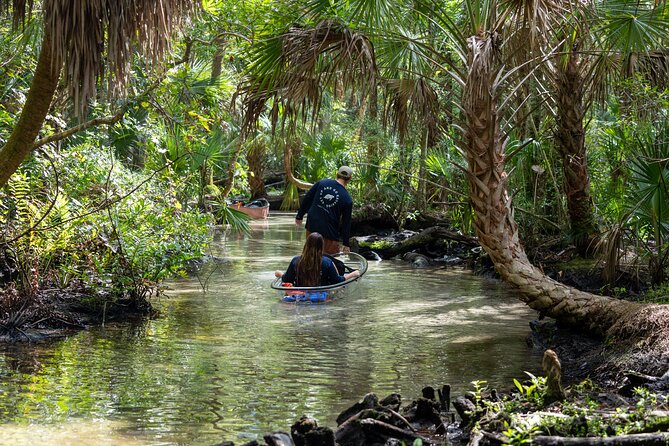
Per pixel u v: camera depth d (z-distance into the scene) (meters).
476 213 7.78
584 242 11.85
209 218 10.84
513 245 7.75
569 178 11.75
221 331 8.03
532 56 8.64
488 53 7.34
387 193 19.92
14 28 5.96
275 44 7.86
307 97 7.72
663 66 10.20
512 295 10.70
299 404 5.54
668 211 9.18
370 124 19.95
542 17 7.43
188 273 12.42
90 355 6.89
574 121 11.35
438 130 9.68
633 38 8.19
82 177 10.18
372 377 6.30
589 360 6.79
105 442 4.66
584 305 7.54
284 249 16.28
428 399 5.12
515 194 12.70
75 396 5.62
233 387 5.95
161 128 13.12
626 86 10.03
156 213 10.23
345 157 23.61
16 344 7.26
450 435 4.85
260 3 11.23
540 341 7.59
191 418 5.17
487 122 7.54
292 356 6.98
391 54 8.97
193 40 11.36
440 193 19.83
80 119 5.66
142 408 5.37
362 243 16.05
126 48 5.50
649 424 4.32
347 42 7.54
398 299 10.27
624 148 10.59
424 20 9.47
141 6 5.55
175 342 7.48
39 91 5.98
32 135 6.09
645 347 6.41
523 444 4.12
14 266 8.82
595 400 5.29
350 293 10.75
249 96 8.08
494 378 6.32
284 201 29.06
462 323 8.64
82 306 8.62
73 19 5.26
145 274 9.14
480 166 7.64
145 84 9.80
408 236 17.52
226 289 10.82
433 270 13.62
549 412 4.77
